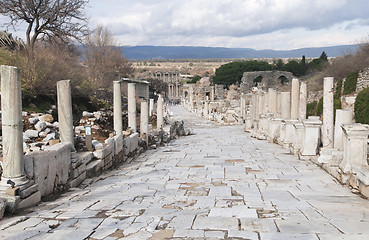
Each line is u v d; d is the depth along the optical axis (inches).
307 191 321.1
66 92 362.6
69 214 243.3
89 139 439.5
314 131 509.7
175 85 4928.6
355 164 339.0
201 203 274.8
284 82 2979.8
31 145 455.8
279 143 725.3
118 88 546.3
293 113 753.6
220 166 475.8
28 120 589.6
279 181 369.4
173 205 269.6
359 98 1029.2
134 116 660.1
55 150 322.0
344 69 1405.0
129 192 324.2
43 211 252.7
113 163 487.5
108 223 220.1
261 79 3002.0
